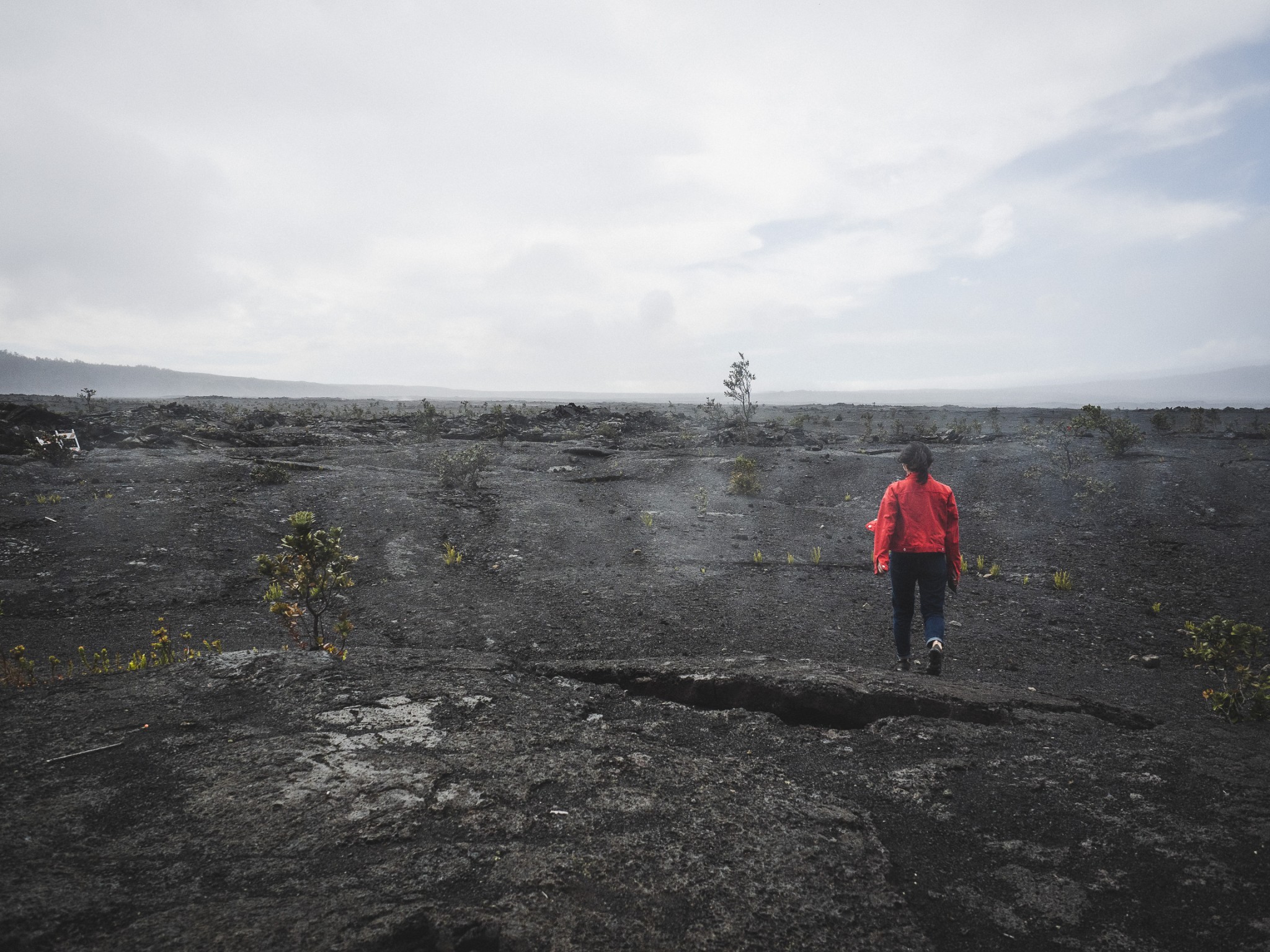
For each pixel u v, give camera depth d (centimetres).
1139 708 451
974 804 301
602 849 238
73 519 936
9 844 219
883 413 4222
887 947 203
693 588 752
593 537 1002
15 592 670
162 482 1250
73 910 188
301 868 215
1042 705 429
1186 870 253
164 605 664
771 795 295
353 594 713
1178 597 749
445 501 1174
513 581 778
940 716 407
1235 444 1753
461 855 228
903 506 511
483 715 351
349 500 1139
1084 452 1566
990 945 212
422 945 187
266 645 555
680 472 1568
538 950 185
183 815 243
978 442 1992
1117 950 211
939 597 507
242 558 833
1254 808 300
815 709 412
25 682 453
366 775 278
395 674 403
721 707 428
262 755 290
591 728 351
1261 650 579
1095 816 291
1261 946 213
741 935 200
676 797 282
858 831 270
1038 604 723
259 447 1969
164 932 181
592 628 600
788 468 1580
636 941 193
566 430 2620
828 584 782
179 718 324
